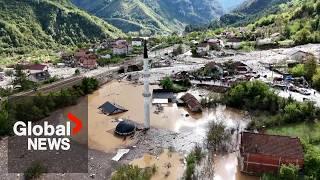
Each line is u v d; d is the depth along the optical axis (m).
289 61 176.00
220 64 175.25
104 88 158.88
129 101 138.00
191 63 199.25
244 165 77.75
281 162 74.75
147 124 106.56
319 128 102.12
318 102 118.25
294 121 106.94
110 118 117.38
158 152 91.56
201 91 146.12
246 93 122.81
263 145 77.12
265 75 157.38
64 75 189.62
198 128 108.00
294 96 125.56
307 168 72.69
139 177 74.69
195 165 81.12
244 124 108.38
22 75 168.25
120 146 95.25
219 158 85.81
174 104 132.62
